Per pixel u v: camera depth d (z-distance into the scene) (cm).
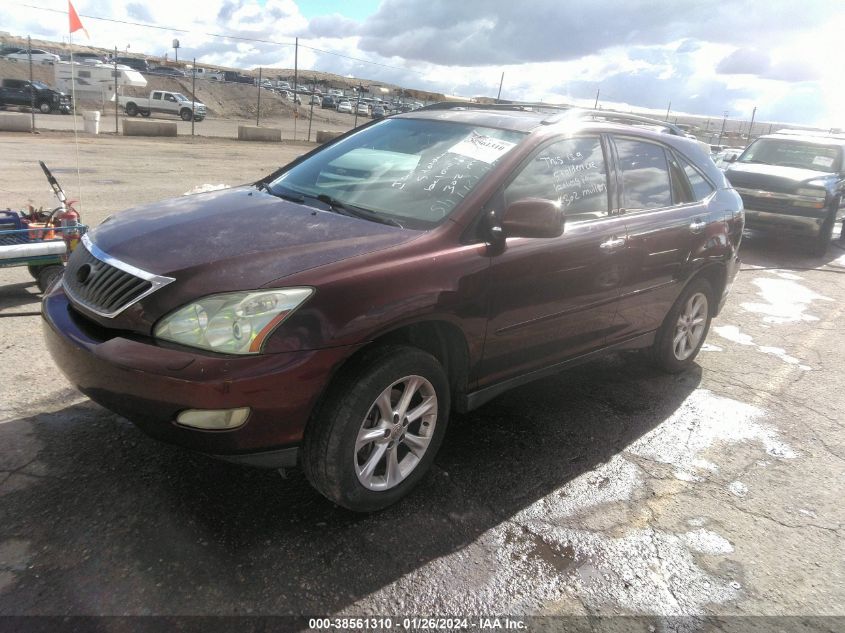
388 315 266
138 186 1147
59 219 518
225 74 6956
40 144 1767
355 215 319
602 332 396
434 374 293
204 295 247
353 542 270
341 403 261
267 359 241
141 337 254
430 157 352
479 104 431
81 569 240
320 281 254
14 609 219
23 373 386
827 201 997
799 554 293
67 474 294
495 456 350
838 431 420
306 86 9056
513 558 271
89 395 263
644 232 400
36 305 503
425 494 309
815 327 647
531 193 337
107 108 3709
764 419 428
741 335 605
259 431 246
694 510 319
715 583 268
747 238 1177
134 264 268
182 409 239
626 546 286
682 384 476
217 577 243
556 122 369
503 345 329
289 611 232
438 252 291
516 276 319
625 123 435
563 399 431
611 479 339
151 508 277
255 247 273
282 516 281
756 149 1189
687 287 464
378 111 6325
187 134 2744
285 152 2289
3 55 4862
